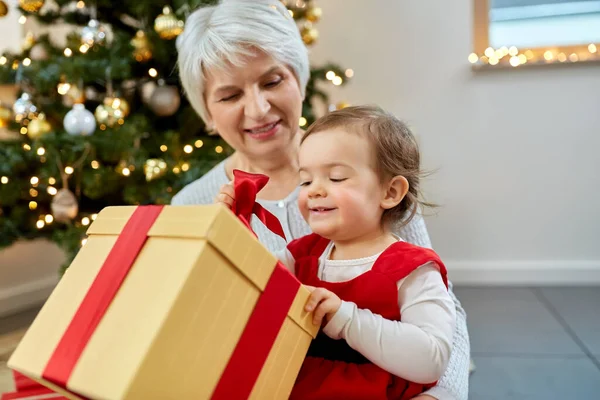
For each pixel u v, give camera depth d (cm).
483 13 273
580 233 270
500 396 165
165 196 186
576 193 269
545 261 273
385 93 283
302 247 88
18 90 224
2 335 221
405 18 279
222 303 55
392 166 80
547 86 267
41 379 57
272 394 60
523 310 236
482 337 209
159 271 54
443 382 79
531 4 271
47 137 184
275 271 60
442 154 279
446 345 70
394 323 70
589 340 202
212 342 54
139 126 197
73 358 54
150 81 218
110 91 203
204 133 226
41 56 214
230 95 108
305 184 81
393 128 83
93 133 190
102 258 61
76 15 219
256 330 58
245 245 57
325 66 229
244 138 111
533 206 272
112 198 220
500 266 275
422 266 76
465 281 278
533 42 274
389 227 85
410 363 68
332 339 76
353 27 284
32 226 221
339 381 70
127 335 51
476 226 278
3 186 208
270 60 105
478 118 274
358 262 79
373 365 72
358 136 78
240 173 77
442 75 277
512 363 187
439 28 276
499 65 267
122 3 215
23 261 267
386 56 282
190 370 52
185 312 51
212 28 104
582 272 268
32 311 255
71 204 193
